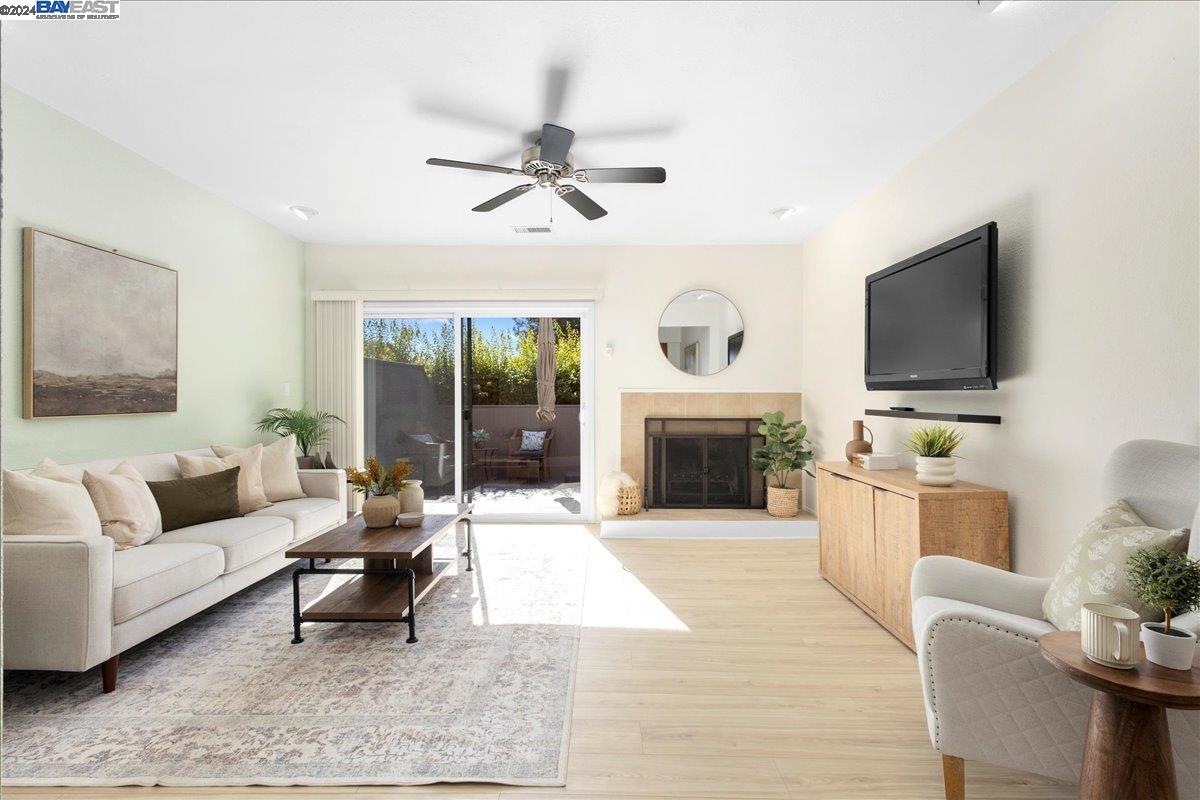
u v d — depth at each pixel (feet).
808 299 17.51
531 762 6.73
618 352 18.20
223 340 14.03
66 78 8.97
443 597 11.60
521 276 18.17
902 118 10.22
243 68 8.75
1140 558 4.92
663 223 15.97
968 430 10.25
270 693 8.09
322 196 13.84
